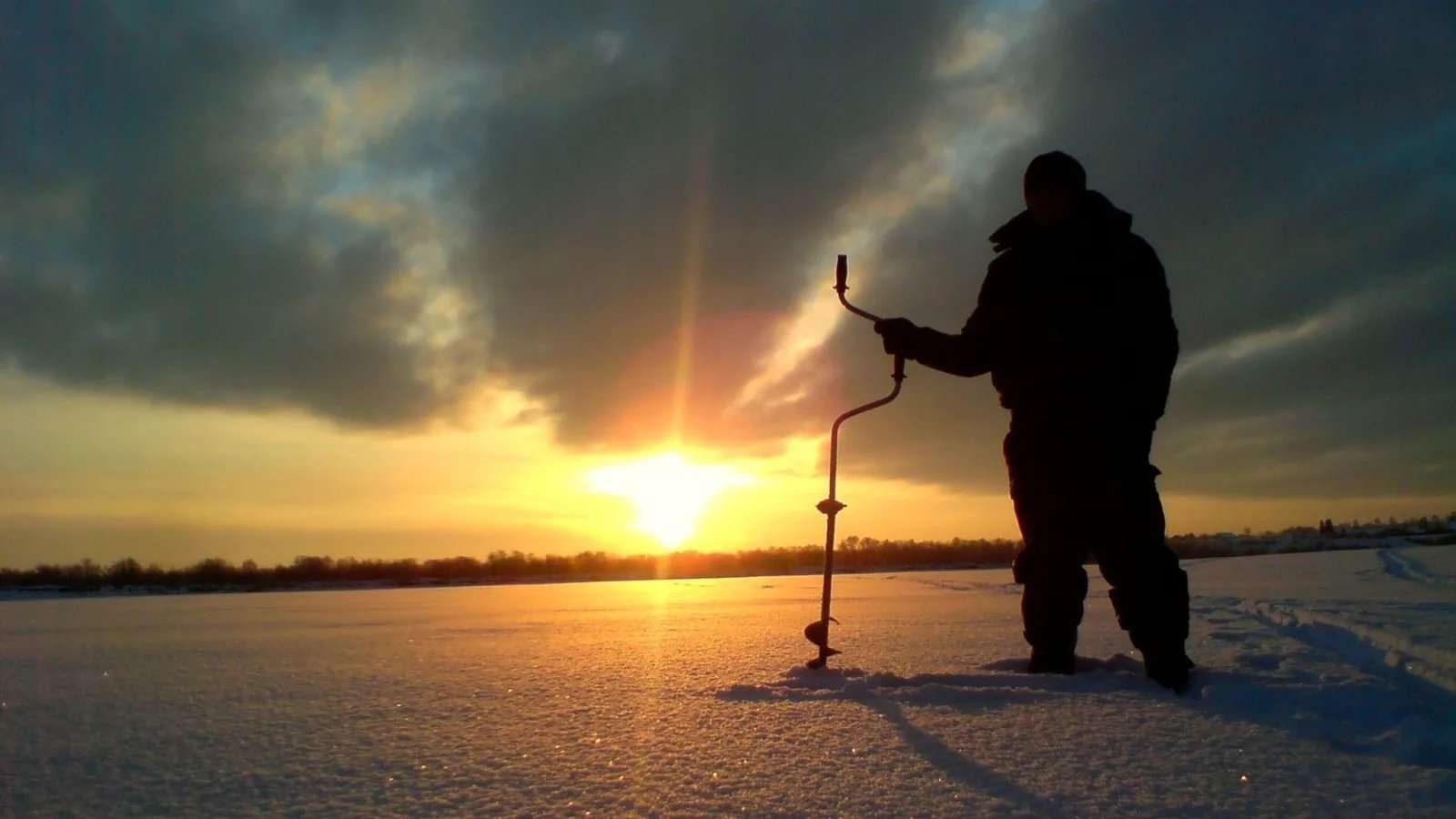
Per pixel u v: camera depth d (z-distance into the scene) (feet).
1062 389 10.84
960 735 7.88
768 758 7.32
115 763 7.95
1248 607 17.52
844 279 12.32
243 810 6.51
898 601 25.18
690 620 20.07
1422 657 10.31
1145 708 8.81
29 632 22.03
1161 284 10.77
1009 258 11.42
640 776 6.94
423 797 6.63
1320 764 6.91
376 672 12.78
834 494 11.83
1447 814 5.83
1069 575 11.06
